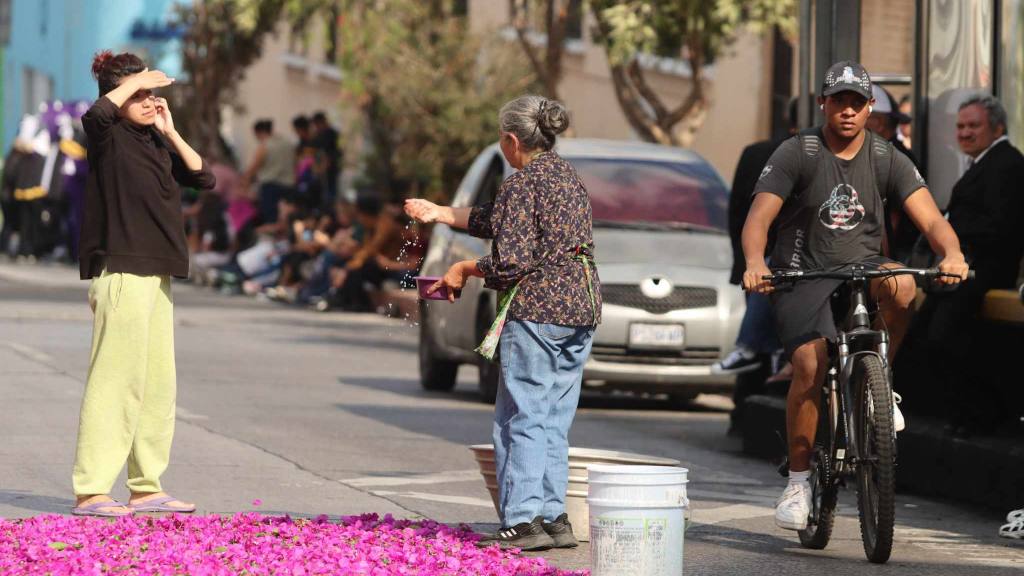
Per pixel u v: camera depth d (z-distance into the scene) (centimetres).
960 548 1066
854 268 1009
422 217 988
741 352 1598
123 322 1059
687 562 991
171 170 1083
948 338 1259
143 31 6066
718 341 1773
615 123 3484
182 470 1272
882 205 1041
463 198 1969
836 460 1009
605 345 1766
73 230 4528
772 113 3056
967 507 1264
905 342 1346
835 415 1019
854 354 1009
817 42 1562
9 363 1970
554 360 975
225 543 952
